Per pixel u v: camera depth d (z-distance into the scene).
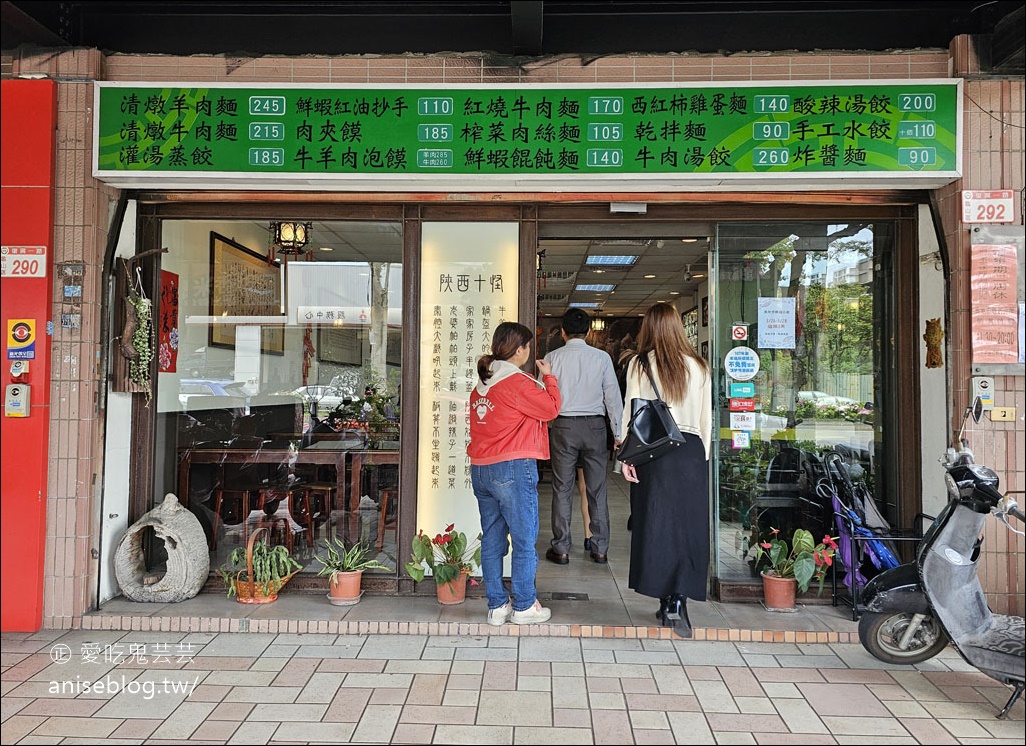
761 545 3.97
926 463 4.01
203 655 3.39
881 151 3.74
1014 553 3.67
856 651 3.48
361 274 4.55
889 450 4.19
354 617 3.74
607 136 3.79
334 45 3.99
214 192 4.12
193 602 3.96
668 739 2.66
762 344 4.23
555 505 4.89
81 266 3.80
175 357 4.45
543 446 3.65
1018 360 3.68
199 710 2.87
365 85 3.83
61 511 3.76
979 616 3.06
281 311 4.78
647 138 3.79
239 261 4.77
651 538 3.57
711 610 3.93
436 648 3.48
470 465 4.07
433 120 3.83
